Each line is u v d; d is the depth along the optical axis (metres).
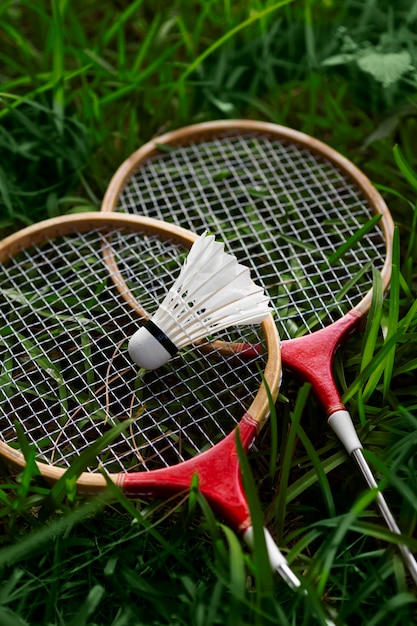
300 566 0.79
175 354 0.84
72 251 0.91
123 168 0.95
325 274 0.92
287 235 0.95
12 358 0.86
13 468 0.80
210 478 0.77
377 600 0.78
